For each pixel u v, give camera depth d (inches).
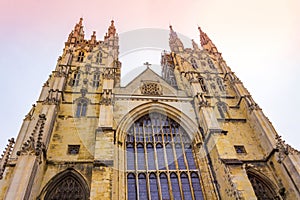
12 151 1290.6
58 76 1870.1
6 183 1133.1
